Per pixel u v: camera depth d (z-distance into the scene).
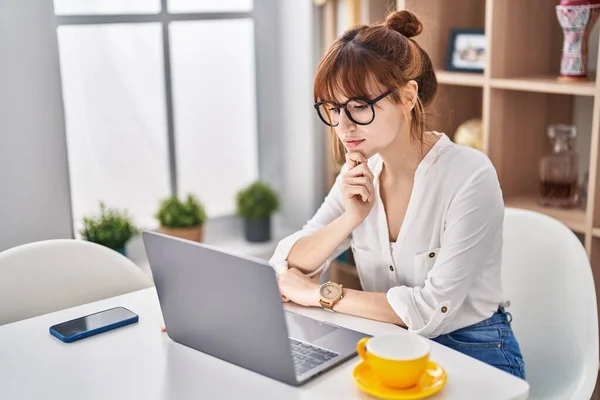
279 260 1.92
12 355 1.58
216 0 3.16
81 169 2.99
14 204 2.47
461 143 2.67
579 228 2.33
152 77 3.07
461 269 1.72
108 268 2.06
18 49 2.39
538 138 2.64
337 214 1.99
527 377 2.05
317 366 1.47
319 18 3.12
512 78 2.48
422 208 1.80
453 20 2.73
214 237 3.32
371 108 1.67
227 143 3.31
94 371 1.50
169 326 1.62
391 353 1.40
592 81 2.35
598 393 2.47
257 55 3.29
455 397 1.36
